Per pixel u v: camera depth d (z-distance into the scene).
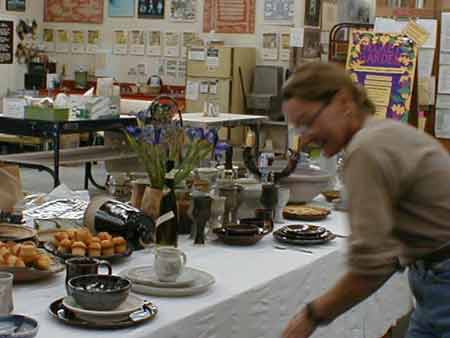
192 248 2.61
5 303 1.75
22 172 8.59
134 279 2.05
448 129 5.03
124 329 1.76
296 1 8.20
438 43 5.01
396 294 3.00
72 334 1.71
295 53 7.99
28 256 2.09
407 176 1.69
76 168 9.00
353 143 1.68
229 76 8.12
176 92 9.22
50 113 6.00
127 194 3.12
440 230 1.78
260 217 2.93
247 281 2.23
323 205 3.47
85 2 9.75
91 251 2.28
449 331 1.87
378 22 5.11
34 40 9.99
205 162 3.32
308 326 1.77
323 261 2.59
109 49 9.65
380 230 1.62
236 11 8.62
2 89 9.64
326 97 1.70
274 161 3.59
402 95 4.90
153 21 9.30
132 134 2.76
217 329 2.02
